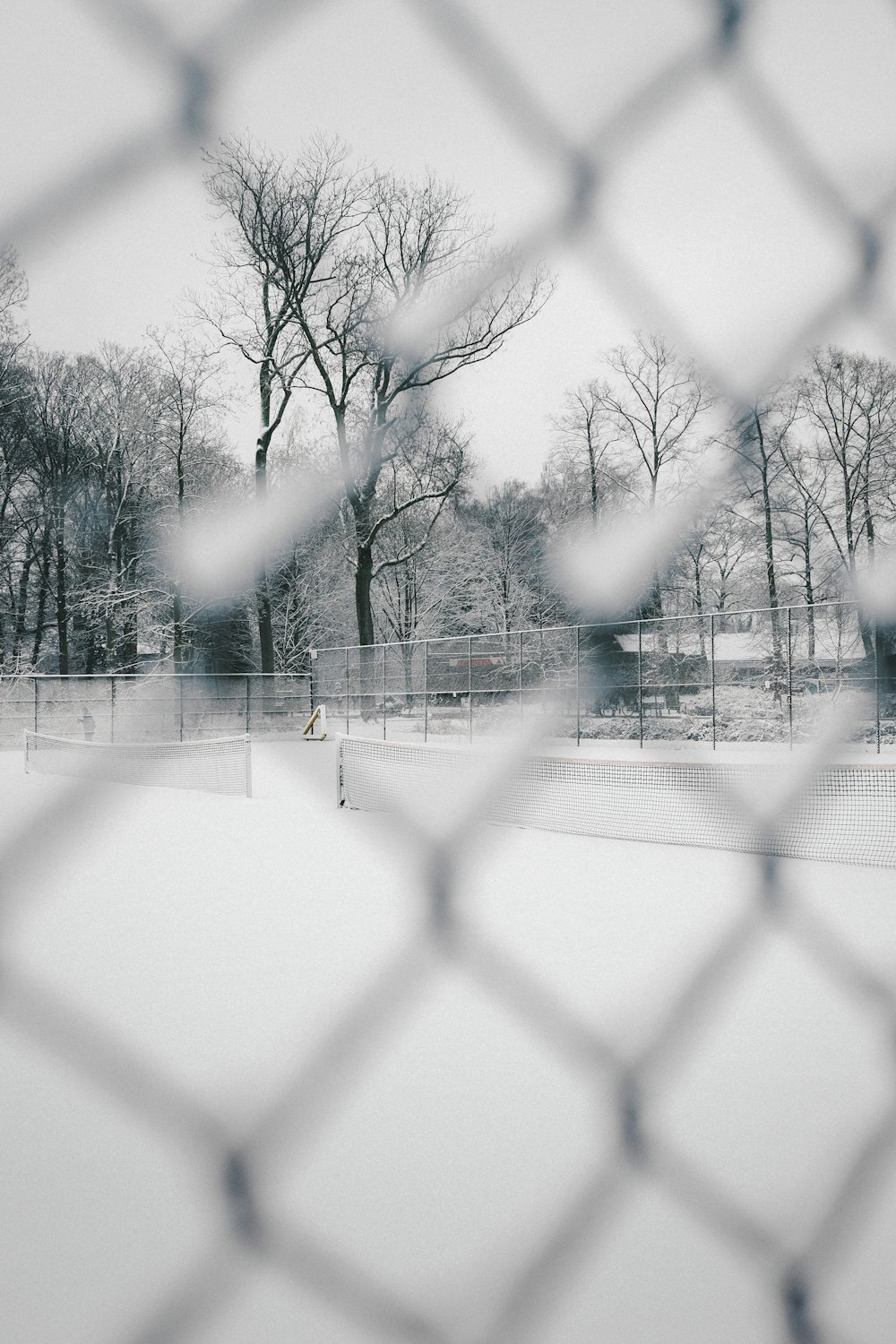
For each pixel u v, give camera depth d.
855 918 6.02
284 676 28.78
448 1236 2.43
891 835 8.96
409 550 28.22
